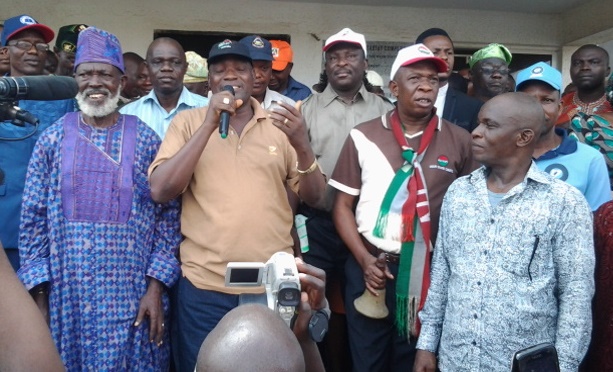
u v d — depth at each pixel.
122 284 2.79
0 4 6.38
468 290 2.40
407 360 3.05
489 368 2.35
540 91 2.97
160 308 2.90
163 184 2.71
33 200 2.81
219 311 2.80
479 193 2.46
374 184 3.04
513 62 7.21
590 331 2.31
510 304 2.32
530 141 2.41
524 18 7.04
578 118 3.58
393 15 6.84
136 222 2.86
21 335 1.08
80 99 2.87
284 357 1.13
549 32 7.08
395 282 2.99
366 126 3.17
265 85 3.94
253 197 2.82
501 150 2.41
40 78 1.84
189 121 2.96
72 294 2.74
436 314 2.62
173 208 2.97
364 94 3.71
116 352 2.74
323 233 3.45
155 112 3.79
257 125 2.98
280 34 6.73
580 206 2.34
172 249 2.97
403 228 2.95
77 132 2.87
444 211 2.59
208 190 2.82
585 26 6.59
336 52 3.61
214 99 2.72
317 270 1.64
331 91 3.70
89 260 2.74
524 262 2.33
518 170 2.44
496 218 2.39
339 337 3.64
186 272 2.87
